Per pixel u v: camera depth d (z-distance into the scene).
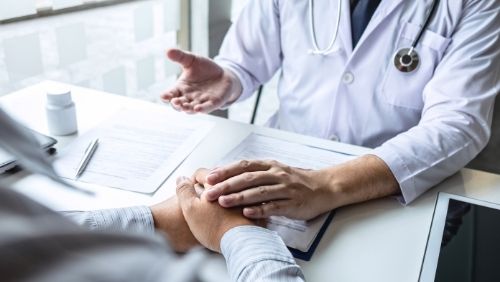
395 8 1.08
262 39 1.27
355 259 0.61
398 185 0.76
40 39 1.19
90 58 1.37
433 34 1.05
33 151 0.21
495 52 0.98
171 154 0.85
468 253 0.63
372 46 1.11
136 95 1.60
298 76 1.21
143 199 0.72
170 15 1.67
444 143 0.84
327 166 0.83
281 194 0.67
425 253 0.63
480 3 1.02
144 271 0.18
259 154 0.87
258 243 0.55
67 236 0.18
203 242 0.61
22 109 0.99
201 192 0.68
